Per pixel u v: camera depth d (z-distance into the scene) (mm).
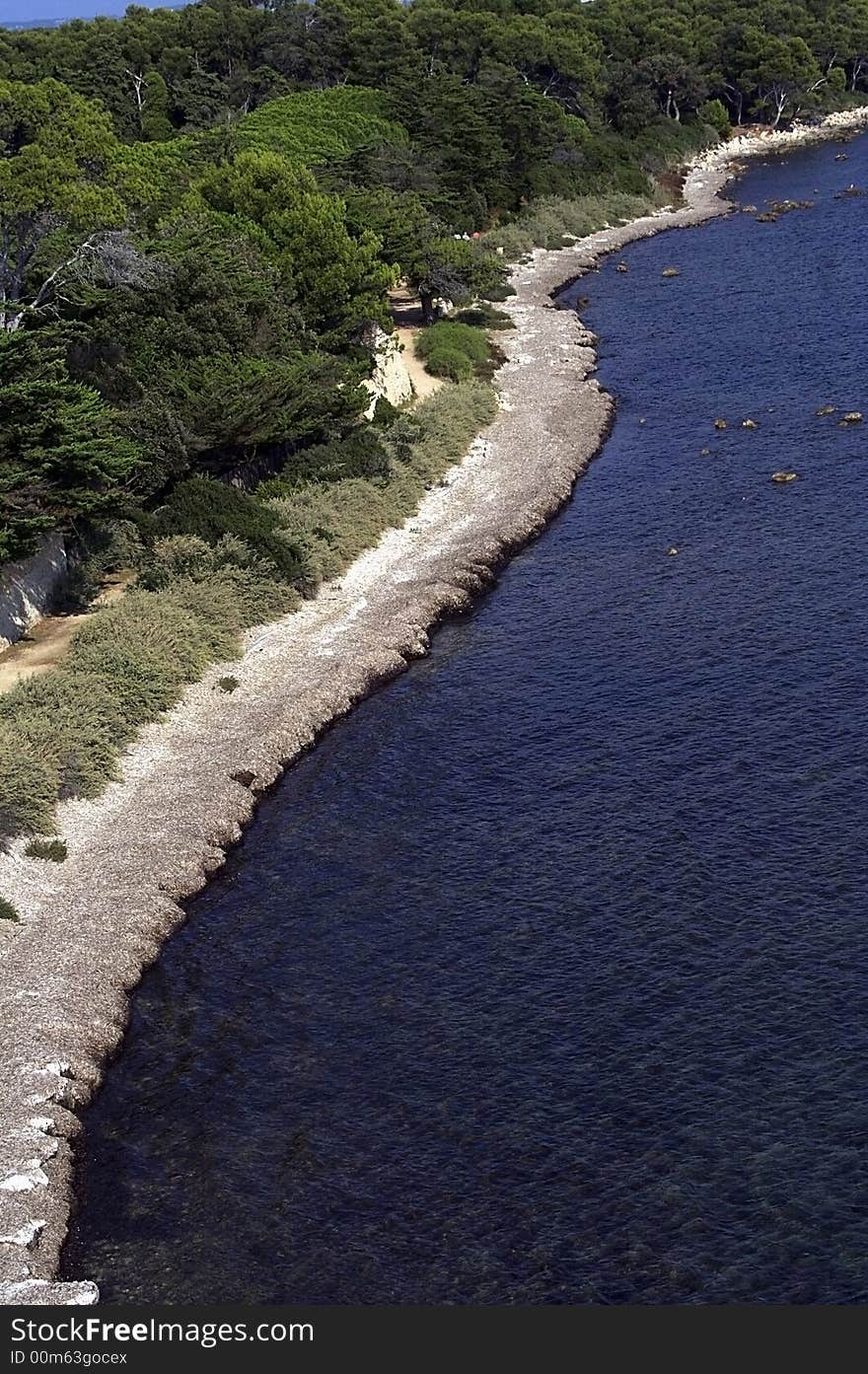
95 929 50438
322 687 66250
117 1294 36844
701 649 67062
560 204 165375
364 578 78125
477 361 112562
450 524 84438
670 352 114812
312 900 52688
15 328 75750
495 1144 40438
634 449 95125
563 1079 42500
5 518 63875
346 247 101688
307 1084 43500
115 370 80375
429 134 160250
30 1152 40875
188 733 63406
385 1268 37000
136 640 66312
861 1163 38562
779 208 164875
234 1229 38594
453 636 72375
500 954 48375
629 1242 37031
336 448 87625
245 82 179875
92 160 115688
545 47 198875
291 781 60844
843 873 50188
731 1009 44469
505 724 63094
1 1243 37875
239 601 72812
